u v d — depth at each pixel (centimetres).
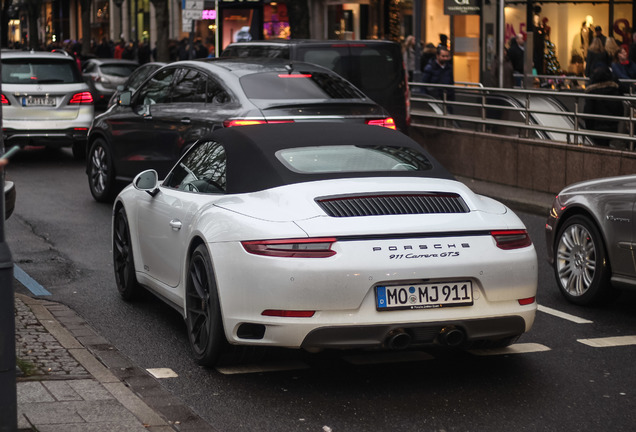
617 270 884
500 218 682
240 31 3084
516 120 1741
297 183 686
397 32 3728
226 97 1268
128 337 804
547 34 3147
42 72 2048
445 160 1923
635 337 816
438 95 1977
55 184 1761
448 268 640
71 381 647
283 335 632
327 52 1666
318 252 629
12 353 493
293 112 1226
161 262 812
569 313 903
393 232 640
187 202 762
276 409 629
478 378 696
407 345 643
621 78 2242
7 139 2019
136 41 5384
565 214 958
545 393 664
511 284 659
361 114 1266
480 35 3291
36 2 6228
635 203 860
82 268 1077
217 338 684
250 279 642
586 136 1588
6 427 493
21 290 970
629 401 648
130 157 1464
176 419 602
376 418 614
